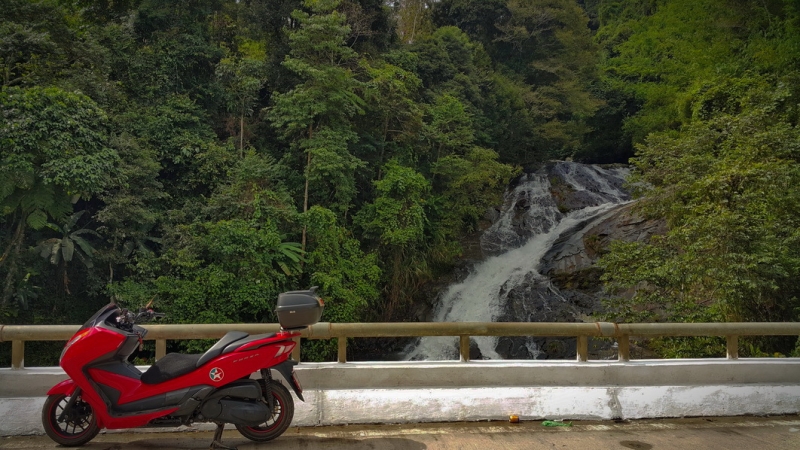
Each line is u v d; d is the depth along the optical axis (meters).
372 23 25.50
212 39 23.44
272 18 23.14
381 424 5.45
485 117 28.72
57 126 14.63
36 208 15.46
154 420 4.59
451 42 28.70
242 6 24.00
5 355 15.75
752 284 10.45
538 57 34.47
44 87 15.64
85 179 14.73
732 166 12.38
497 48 34.31
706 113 18.59
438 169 23.42
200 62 21.36
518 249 23.12
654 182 15.09
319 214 18.11
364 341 19.55
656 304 13.98
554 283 19.86
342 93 19.47
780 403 6.02
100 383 4.64
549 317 18.39
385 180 20.36
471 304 20.16
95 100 17.39
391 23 26.48
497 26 33.16
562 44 34.38
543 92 32.97
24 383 5.56
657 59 32.16
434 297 20.95
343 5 23.84
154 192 17.94
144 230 17.62
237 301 16.23
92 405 4.65
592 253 20.64
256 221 17.69
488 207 25.86
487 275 21.58
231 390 4.60
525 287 20.02
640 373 6.23
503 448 4.83
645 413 5.79
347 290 18.00
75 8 21.66
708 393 6.04
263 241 16.86
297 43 19.70
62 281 17.20
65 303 17.14
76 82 16.88
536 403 5.73
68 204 16.11
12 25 15.48
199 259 17.36
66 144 14.63
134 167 17.11
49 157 14.52
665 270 11.64
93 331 4.60
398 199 20.48
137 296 16.14
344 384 5.84
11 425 5.08
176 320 16.03
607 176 29.34
